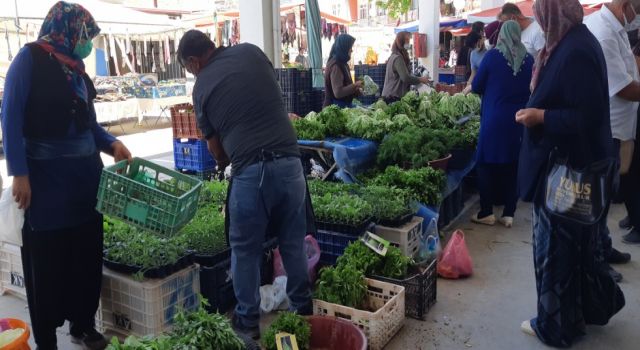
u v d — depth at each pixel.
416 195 4.82
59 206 2.94
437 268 4.38
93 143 3.13
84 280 3.18
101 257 3.27
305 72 7.61
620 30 3.84
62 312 3.12
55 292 3.04
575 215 2.94
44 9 11.89
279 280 3.89
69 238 3.07
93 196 3.09
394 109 6.75
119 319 3.41
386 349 3.32
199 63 3.16
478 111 7.72
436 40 11.84
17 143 2.74
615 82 3.89
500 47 5.07
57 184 2.92
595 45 2.96
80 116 2.97
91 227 3.15
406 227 4.38
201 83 3.10
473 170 6.95
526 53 5.07
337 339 3.15
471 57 8.14
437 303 3.93
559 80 2.99
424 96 7.28
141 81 14.62
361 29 23.20
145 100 13.41
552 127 3.03
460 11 25.47
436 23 11.73
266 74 3.14
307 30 8.04
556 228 3.12
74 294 3.17
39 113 2.82
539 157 3.16
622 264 4.55
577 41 2.95
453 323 3.63
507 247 5.03
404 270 3.82
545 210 3.15
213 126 3.16
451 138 5.91
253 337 3.34
